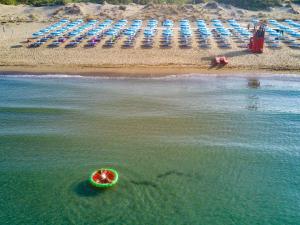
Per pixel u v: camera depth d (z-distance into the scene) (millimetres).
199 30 61625
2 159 25609
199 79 41906
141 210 20500
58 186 22562
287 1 91500
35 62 47562
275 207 20875
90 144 27516
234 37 57375
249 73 43500
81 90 38750
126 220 19766
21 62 47562
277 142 28000
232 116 32375
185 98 36406
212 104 34969
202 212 20406
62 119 31828
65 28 63312
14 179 23312
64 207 20781
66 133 29266
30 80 42094
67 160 25406
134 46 52750
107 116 32250
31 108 34156
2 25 68875
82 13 79812
